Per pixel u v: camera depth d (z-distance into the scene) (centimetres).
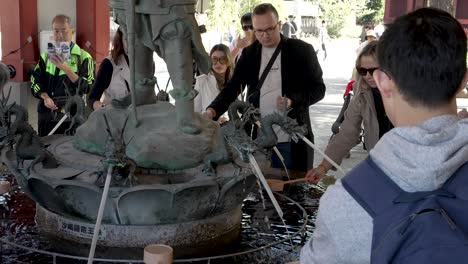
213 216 289
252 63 434
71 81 566
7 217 319
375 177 118
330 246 121
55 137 356
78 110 374
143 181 272
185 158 283
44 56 572
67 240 284
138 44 302
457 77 120
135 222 270
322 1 3556
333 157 360
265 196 367
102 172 260
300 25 2439
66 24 573
